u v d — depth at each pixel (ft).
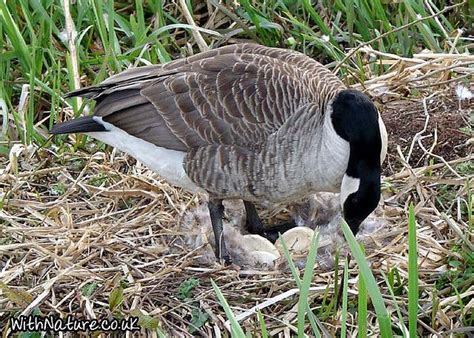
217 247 36.86
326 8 48.93
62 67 46.68
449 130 41.75
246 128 35.12
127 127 36.37
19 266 34.96
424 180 38.68
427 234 36.83
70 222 37.22
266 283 34.55
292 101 35.17
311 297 33.91
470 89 44.06
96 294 33.71
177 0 48.75
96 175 40.52
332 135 34.96
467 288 33.76
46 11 46.65
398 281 33.81
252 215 39.32
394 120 42.60
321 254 36.27
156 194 39.22
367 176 34.94
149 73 36.86
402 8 48.16
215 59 36.50
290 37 47.60
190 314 33.40
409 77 44.47
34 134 42.45
